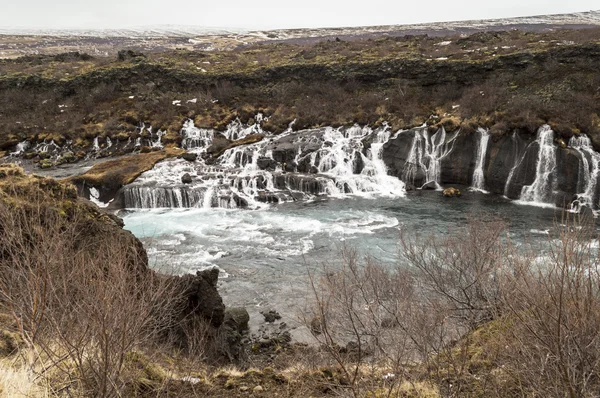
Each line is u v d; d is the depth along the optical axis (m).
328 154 41.84
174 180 38.25
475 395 8.85
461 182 39.34
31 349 7.52
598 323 6.71
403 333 10.24
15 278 8.23
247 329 18.19
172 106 56.09
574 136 35.03
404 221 30.66
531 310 7.73
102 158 49.47
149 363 9.35
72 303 7.79
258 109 53.56
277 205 35.56
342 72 55.44
